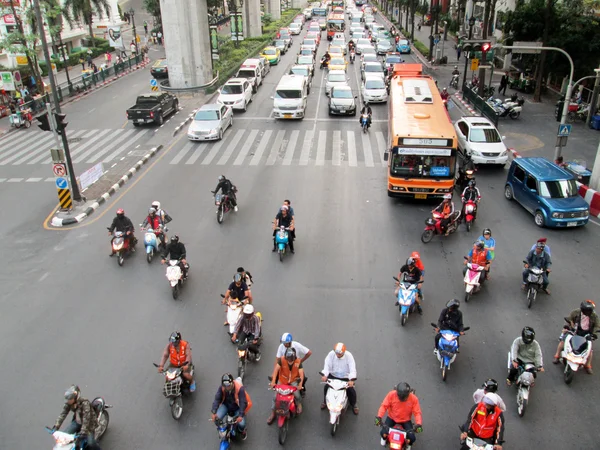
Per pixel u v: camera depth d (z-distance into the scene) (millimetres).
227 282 13289
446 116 19203
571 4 29984
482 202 18359
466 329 10070
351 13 85125
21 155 24328
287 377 8555
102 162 22672
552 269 13820
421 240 15477
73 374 10109
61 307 12344
